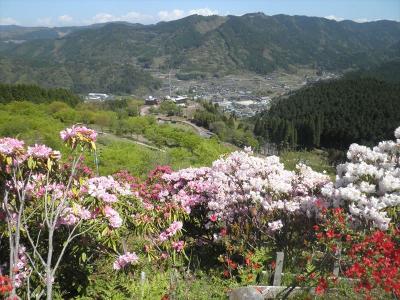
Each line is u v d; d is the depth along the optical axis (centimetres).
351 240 506
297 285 569
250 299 523
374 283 510
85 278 539
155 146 4056
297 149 7369
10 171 425
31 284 499
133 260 517
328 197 650
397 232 522
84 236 521
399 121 7238
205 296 550
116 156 1616
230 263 619
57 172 499
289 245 695
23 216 477
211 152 2100
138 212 578
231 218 709
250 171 702
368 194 615
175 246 575
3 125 2973
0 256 538
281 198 708
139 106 11194
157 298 507
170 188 819
